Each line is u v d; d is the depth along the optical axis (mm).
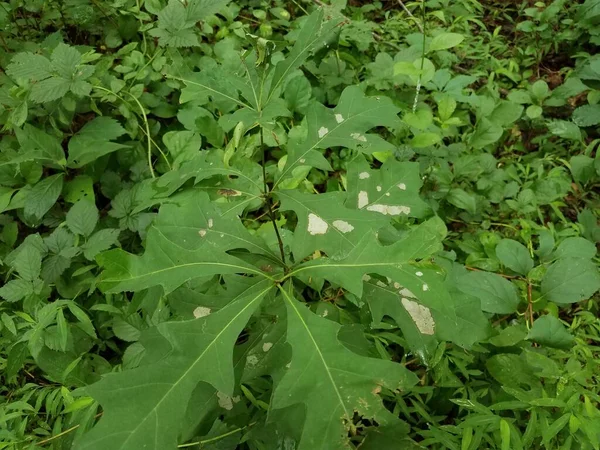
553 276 749
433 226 823
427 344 468
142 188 792
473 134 1046
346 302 724
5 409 586
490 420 533
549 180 991
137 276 401
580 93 1238
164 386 344
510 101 1101
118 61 1041
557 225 963
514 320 763
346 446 339
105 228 841
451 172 970
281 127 906
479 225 952
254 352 452
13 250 790
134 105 929
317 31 463
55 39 993
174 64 952
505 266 820
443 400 676
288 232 673
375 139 502
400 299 476
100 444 315
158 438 325
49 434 589
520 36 1423
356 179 544
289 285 426
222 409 462
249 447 590
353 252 416
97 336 742
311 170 949
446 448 591
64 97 864
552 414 583
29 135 821
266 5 1205
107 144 850
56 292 789
